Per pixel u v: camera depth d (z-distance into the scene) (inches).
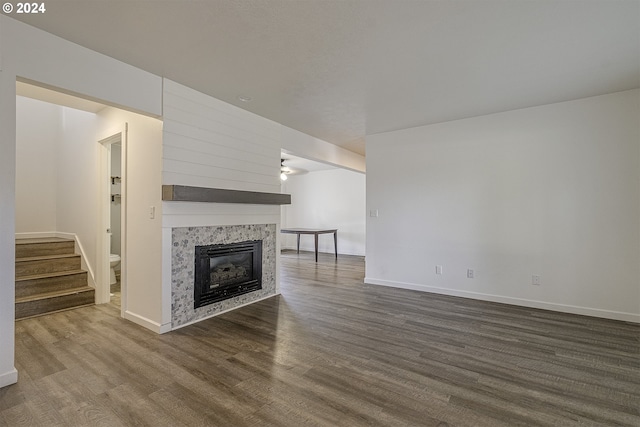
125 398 76.4
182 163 123.4
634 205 130.0
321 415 70.5
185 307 125.6
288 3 76.2
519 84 123.8
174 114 120.4
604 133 134.9
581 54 100.3
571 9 78.0
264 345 106.8
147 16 81.4
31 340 110.0
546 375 88.0
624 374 88.6
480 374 88.4
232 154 144.9
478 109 152.9
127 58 103.2
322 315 137.9
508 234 156.3
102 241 154.5
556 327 124.0
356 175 343.0
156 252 119.3
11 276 82.7
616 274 133.3
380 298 165.3
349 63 106.7
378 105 146.9
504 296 156.9
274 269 171.9
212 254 136.6
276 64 107.1
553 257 145.7
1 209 81.0
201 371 89.3
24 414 70.4
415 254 183.0
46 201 188.1
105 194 155.5
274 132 170.2
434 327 124.0
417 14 80.2
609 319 133.3
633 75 116.3
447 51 98.5
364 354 100.3
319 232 291.6
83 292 149.3
